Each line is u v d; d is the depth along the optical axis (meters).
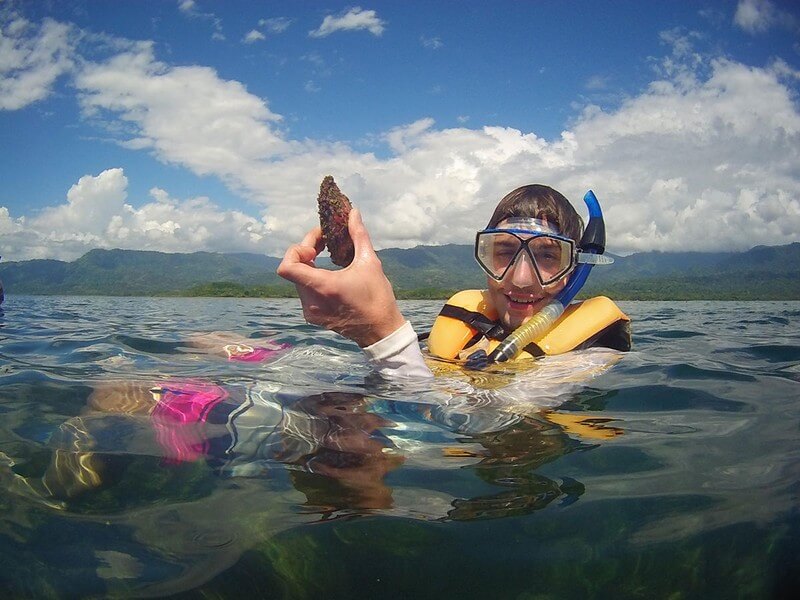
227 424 0.64
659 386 0.89
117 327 2.24
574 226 1.06
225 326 2.26
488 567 0.38
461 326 1.08
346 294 0.71
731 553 0.40
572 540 0.41
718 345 1.55
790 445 0.61
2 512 0.45
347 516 0.44
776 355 1.34
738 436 0.64
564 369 0.92
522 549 0.40
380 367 0.79
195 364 1.07
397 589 0.36
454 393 0.77
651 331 2.11
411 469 0.53
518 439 0.62
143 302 7.84
